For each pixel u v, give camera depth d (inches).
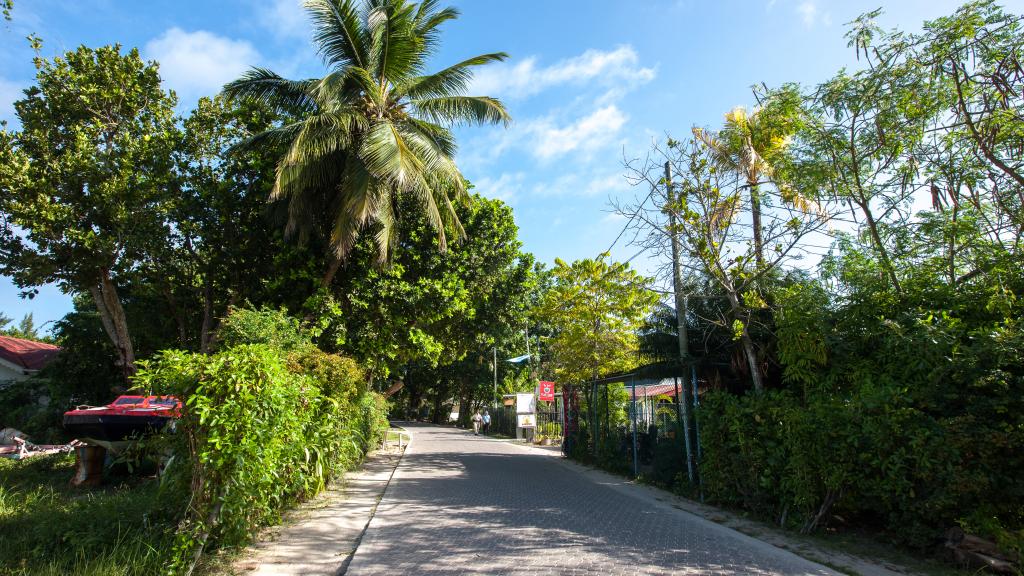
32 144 545.0
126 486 410.3
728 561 241.3
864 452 262.7
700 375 457.4
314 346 437.4
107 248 530.3
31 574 200.5
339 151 546.0
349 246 494.3
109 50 583.8
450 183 565.0
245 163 587.2
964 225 319.9
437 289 601.0
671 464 449.1
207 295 612.1
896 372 282.7
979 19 304.0
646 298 547.5
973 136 314.3
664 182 426.3
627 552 255.3
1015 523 227.5
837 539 280.8
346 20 547.2
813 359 327.0
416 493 423.8
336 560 247.3
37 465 513.0
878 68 338.6
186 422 208.5
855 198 357.7
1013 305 267.0
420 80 596.1
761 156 428.5
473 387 1817.2
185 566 204.2
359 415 506.9
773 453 314.8
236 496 208.7
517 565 235.0
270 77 557.3
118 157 545.6
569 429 745.6
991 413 231.3
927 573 224.8
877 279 332.2
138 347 722.8
